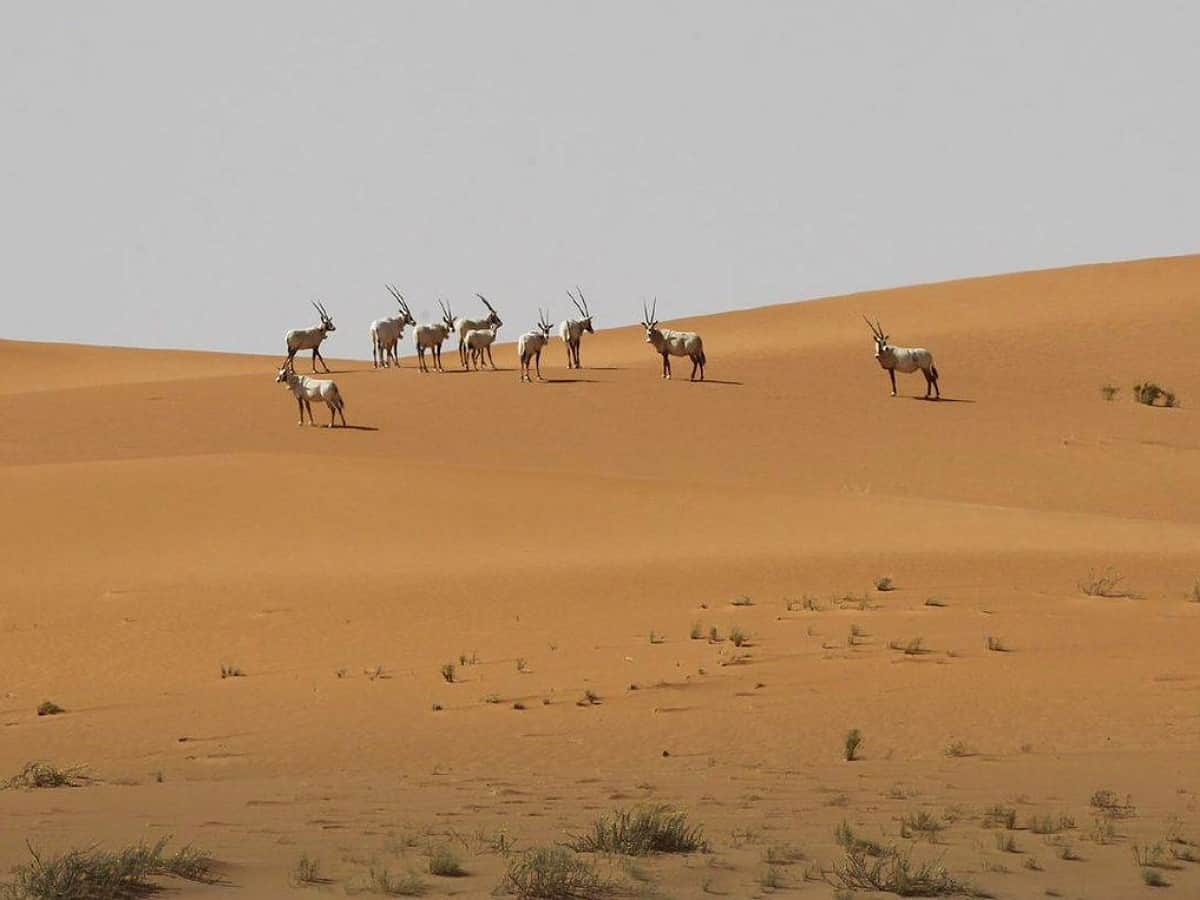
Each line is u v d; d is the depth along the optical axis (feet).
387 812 148.97
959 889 109.91
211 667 289.33
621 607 334.24
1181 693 237.25
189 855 119.03
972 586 348.18
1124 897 108.06
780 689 248.73
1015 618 308.19
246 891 107.14
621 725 223.92
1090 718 219.41
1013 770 178.91
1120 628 295.89
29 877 107.04
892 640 287.48
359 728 230.07
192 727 236.22
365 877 112.16
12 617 341.41
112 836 131.95
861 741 206.49
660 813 141.49
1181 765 180.86
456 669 277.44
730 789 165.27
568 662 279.28
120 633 321.93
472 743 214.07
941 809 148.97
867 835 132.98
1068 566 378.32
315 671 281.95
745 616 318.86
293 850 124.57
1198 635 287.89
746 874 114.62
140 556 410.93
